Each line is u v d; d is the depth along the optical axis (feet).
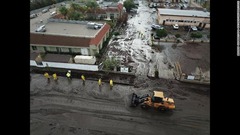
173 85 88.28
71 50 114.93
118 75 95.25
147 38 138.21
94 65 96.12
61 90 84.94
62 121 69.46
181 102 78.28
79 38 112.98
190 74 90.43
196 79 89.56
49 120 69.77
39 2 214.48
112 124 68.33
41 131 65.62
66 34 117.50
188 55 115.14
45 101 78.48
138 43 130.31
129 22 171.83
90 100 79.30
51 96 81.35
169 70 99.55
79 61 101.55
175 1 240.73
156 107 73.36
